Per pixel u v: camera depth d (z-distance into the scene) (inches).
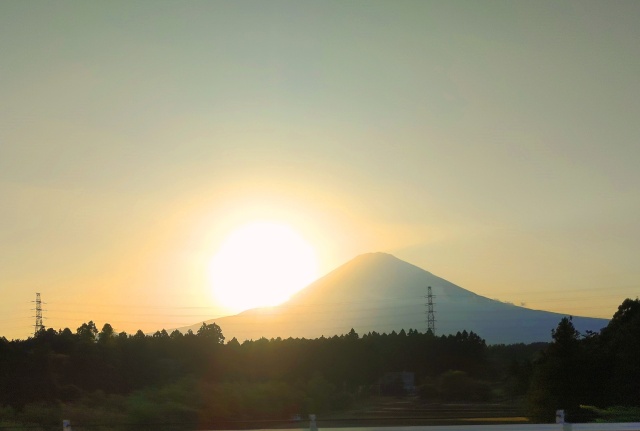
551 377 1555.1
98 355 1877.5
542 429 824.3
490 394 2097.7
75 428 1247.5
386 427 848.9
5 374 1640.0
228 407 1562.5
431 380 2240.4
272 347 2240.4
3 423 1261.1
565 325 1648.6
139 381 1827.0
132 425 1321.4
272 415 1619.1
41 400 1514.5
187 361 2057.1
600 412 1293.1
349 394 1990.7
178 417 1439.5
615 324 1910.7
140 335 2139.5
